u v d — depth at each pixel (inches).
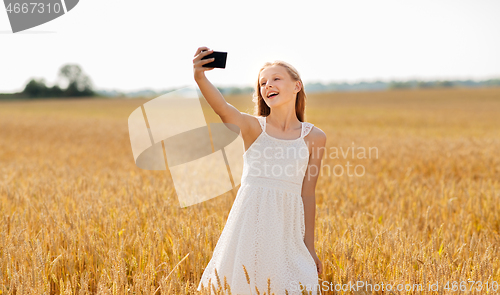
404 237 120.4
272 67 90.4
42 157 402.9
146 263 111.4
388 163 327.9
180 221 137.6
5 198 179.3
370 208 178.7
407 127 842.8
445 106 1697.8
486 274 92.2
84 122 1031.0
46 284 89.7
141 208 163.2
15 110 1875.0
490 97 2287.2
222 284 88.4
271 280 86.1
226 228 92.1
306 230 94.9
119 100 3134.8
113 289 85.9
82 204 162.9
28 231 135.3
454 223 158.2
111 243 119.9
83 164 346.6
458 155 344.2
